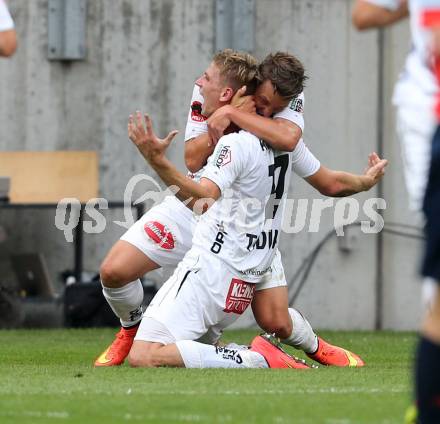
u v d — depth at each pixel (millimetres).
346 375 19906
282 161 21938
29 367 22094
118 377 19422
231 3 41250
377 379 19297
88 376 19672
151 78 41625
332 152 41625
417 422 12547
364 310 41812
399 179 41562
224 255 21391
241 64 22234
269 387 17969
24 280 39719
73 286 38031
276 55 22297
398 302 41812
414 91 14820
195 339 21609
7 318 38250
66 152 41000
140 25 41625
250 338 36031
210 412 15312
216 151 21062
